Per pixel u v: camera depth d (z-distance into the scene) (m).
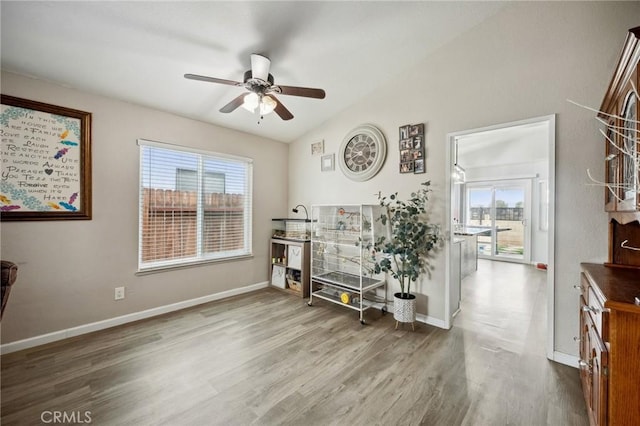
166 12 1.91
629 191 1.38
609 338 1.14
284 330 2.75
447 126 2.74
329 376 2.00
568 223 2.13
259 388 1.87
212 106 3.12
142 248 3.02
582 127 2.07
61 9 1.79
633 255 1.87
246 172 4.00
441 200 2.80
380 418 1.60
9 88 2.25
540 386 1.88
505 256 6.52
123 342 2.47
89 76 2.43
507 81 2.39
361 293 2.94
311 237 3.60
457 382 1.93
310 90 2.27
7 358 2.19
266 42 2.31
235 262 3.82
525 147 5.15
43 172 2.40
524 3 2.31
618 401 1.11
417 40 2.62
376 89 3.28
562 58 2.15
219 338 2.57
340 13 2.14
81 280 2.61
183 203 3.34
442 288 2.81
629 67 1.25
